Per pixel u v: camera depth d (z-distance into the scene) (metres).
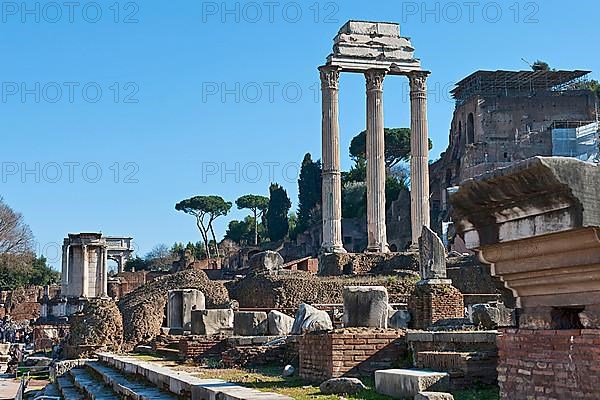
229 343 25.75
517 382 7.02
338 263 65.69
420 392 12.19
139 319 40.91
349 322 18.39
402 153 135.12
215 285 52.00
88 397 21.72
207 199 154.38
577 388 6.33
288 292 53.53
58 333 60.25
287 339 23.05
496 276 7.13
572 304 6.50
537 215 6.39
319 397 13.77
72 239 70.94
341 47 71.88
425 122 73.06
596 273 6.18
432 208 116.88
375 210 70.19
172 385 15.92
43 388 29.55
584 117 110.12
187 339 26.77
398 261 65.31
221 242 156.50
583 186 6.00
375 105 71.75
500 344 7.29
